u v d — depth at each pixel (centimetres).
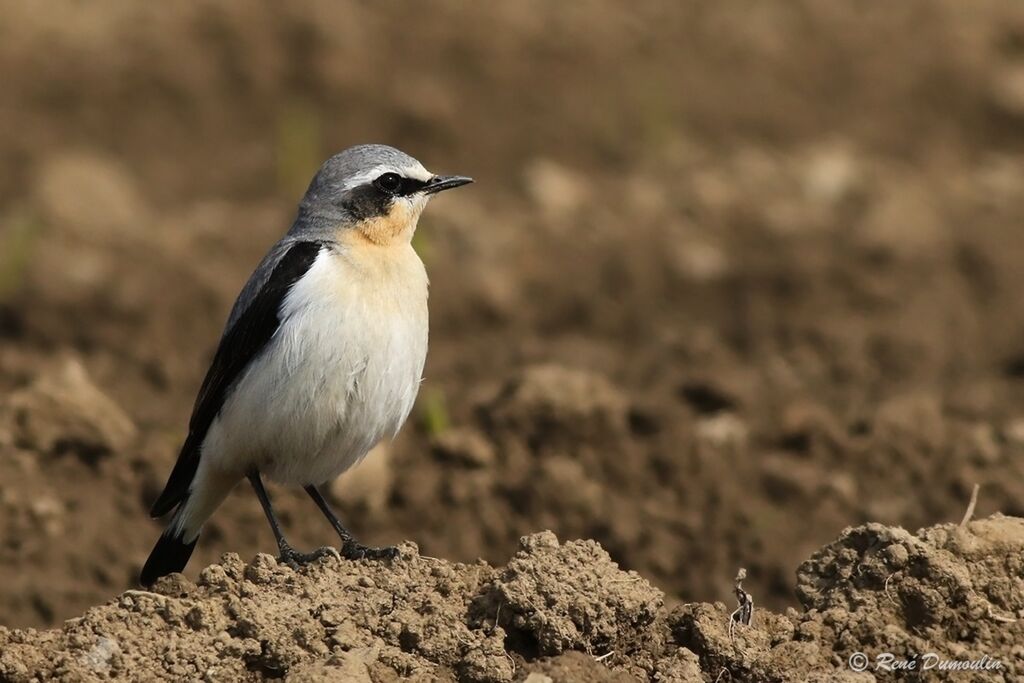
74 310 1698
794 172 2161
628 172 2267
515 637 819
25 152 2297
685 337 1686
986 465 1295
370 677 782
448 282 1800
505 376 1598
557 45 2555
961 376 1595
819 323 1700
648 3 2700
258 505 1270
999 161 2292
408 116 2384
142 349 1628
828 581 859
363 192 988
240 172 2298
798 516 1278
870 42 2631
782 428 1379
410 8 2572
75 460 1303
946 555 839
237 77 2459
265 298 958
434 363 1642
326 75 2444
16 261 1742
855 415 1444
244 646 801
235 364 969
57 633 827
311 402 949
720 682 805
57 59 2477
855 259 1847
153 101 2438
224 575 865
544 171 2167
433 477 1314
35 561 1194
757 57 2586
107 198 1995
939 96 2509
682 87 2509
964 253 1850
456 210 2027
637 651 821
